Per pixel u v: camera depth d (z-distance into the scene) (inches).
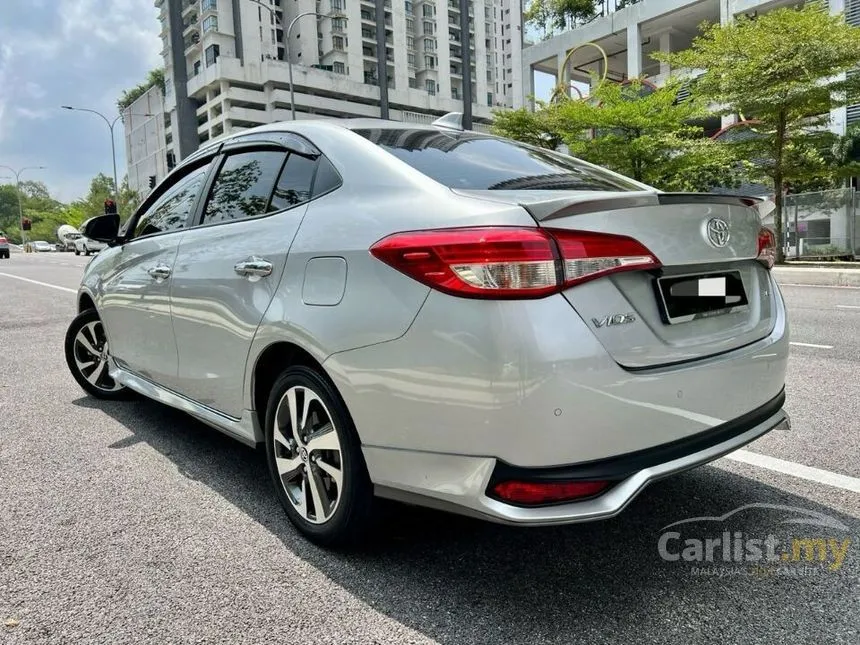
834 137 644.1
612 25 1342.3
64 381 200.4
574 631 72.8
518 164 102.3
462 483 71.8
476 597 80.0
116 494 113.6
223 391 108.5
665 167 761.6
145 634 73.8
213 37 2751.0
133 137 4092.0
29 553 92.7
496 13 3752.5
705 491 110.2
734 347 85.7
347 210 86.9
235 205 112.3
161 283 125.0
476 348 68.5
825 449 127.1
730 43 623.2
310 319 85.0
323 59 3048.7
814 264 618.5
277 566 88.3
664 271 78.1
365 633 73.2
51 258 1316.4
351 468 84.3
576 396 68.1
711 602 78.1
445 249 71.3
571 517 68.7
